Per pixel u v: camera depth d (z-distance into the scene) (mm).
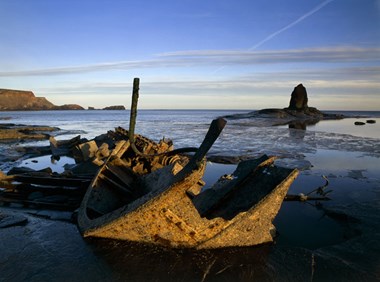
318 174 13328
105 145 10281
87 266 5309
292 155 18172
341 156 18266
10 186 9195
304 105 81000
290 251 6020
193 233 5652
